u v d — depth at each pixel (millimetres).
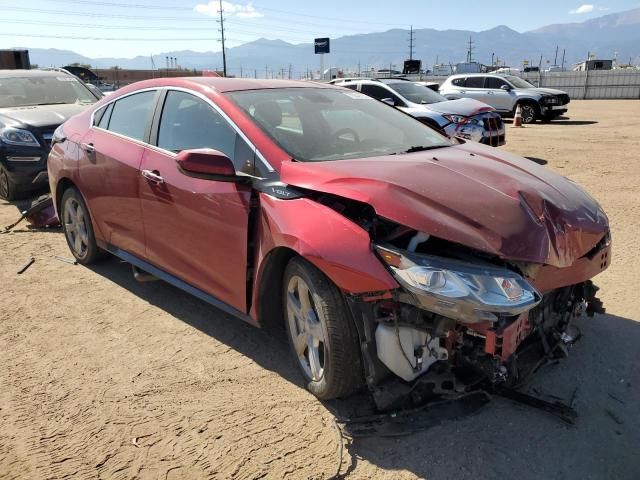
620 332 3672
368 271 2529
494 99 20422
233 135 3393
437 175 2865
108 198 4348
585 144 13562
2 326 3955
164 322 4008
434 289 2387
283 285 3105
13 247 5773
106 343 3705
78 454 2627
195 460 2568
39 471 2514
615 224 6234
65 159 4887
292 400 3012
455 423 2758
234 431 2768
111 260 5297
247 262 3156
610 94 41062
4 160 7363
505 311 2379
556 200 2898
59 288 4648
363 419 2752
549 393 3010
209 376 3279
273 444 2664
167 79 4121
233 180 3127
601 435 2682
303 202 2875
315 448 2631
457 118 11008
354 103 4098
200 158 3033
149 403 3020
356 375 2771
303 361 3100
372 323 2633
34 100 8625
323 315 2732
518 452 2568
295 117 3574
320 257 2656
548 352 3018
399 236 2619
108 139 4410
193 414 2914
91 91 9367
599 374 3191
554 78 42719
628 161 10734
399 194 2621
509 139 14875
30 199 7906
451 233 2461
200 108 3674
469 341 2621
